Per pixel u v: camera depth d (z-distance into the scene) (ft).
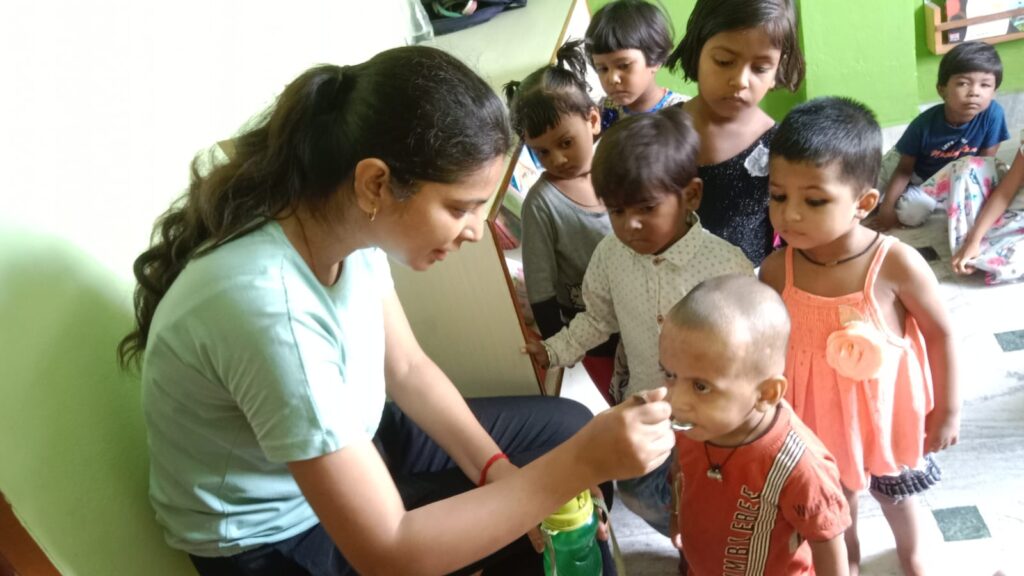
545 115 4.37
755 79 4.26
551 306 4.68
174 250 2.69
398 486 3.49
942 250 6.71
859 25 7.91
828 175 3.23
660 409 2.59
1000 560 4.13
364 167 2.27
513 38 5.98
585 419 4.01
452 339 4.33
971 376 5.34
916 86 8.13
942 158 7.07
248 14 4.19
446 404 3.59
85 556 2.69
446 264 4.02
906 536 4.03
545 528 2.88
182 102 3.51
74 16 2.85
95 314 2.85
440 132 2.23
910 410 3.63
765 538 3.15
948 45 8.04
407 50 2.40
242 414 2.67
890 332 3.50
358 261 2.94
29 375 2.52
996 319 5.78
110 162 2.98
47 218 2.65
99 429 2.83
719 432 2.90
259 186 2.53
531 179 5.33
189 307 2.44
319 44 5.07
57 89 2.73
